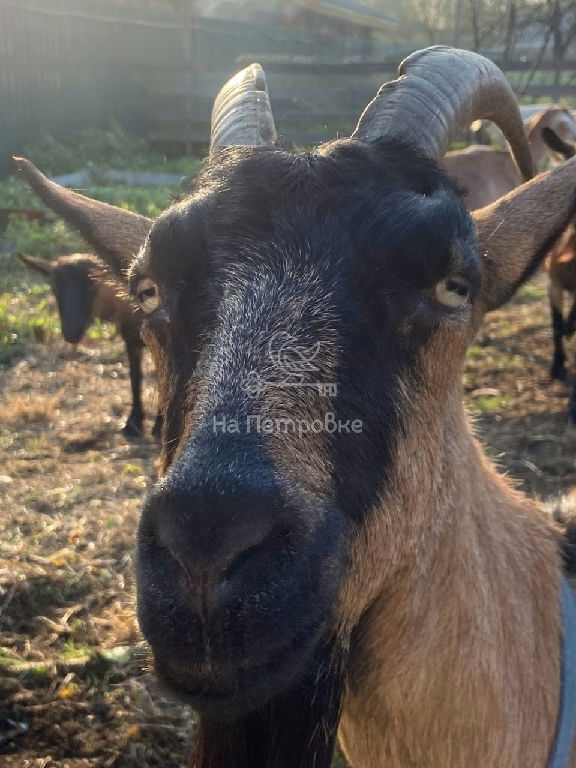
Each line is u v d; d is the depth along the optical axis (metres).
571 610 0.33
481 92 0.35
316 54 3.75
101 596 0.60
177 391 0.26
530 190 0.33
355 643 0.30
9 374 1.09
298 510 0.23
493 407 0.97
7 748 0.46
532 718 0.31
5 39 2.52
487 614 0.30
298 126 2.88
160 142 2.99
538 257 0.33
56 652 0.54
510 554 0.32
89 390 1.05
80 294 0.99
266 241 0.26
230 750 0.30
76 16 2.78
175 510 0.22
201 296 0.26
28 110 2.63
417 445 0.28
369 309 0.26
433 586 0.29
